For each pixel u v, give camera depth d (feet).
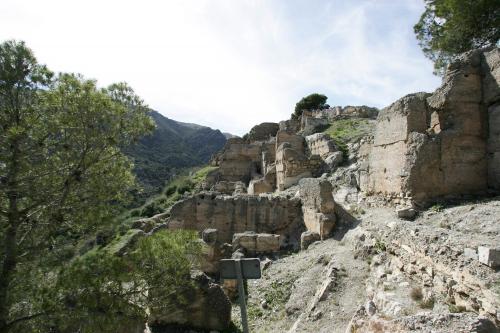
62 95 31.71
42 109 32.17
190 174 205.87
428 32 101.76
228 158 157.38
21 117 31.81
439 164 52.24
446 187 51.96
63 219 33.22
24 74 31.42
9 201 33.27
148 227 93.40
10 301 29.66
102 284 30.45
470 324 19.74
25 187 31.09
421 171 52.06
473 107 53.78
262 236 66.54
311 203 67.92
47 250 32.73
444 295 30.48
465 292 28.17
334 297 39.24
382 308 32.37
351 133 124.06
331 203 62.90
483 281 26.50
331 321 35.55
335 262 46.60
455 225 40.63
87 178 34.17
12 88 31.30
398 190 56.24
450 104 54.39
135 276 31.81
